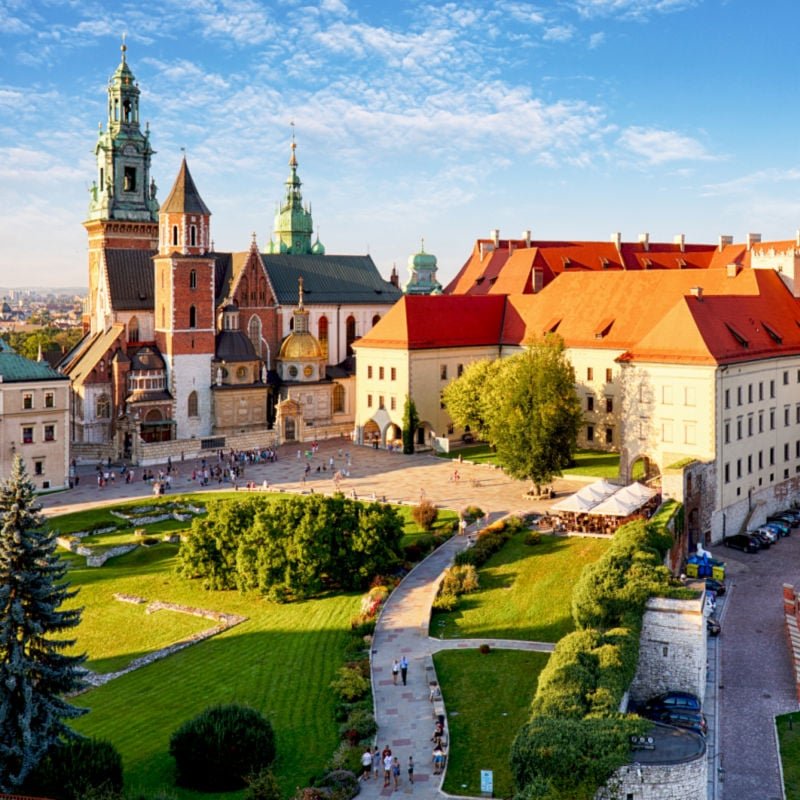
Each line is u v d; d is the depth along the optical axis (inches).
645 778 1732.3
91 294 7337.6
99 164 7180.1
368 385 5969.5
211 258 6254.9
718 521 3939.5
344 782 1953.7
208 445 5935.0
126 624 3159.5
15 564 2007.9
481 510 4082.2
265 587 3284.9
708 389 3897.6
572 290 5846.5
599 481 3850.9
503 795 1931.6
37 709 1963.6
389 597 3157.0
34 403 4921.3
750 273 4849.9
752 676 2650.1
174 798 1856.5
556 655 2212.1
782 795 2054.6
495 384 4554.6
